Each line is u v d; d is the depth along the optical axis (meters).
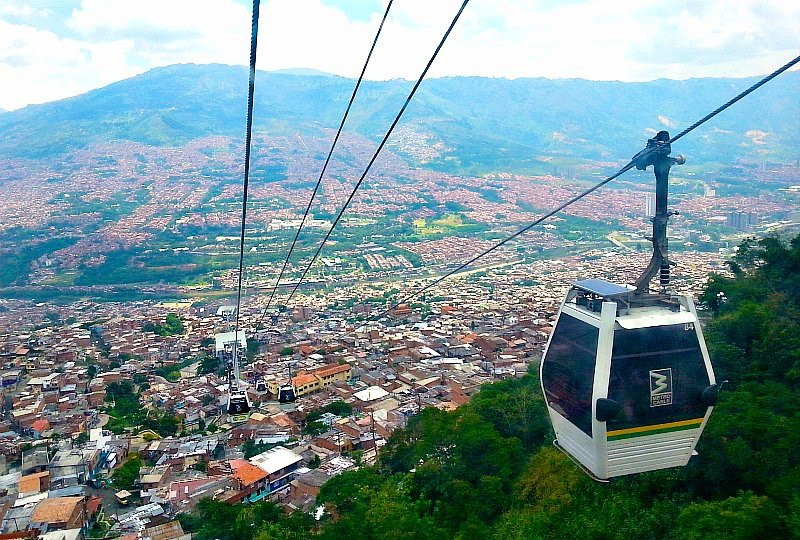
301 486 54.12
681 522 21.45
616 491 24.91
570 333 14.16
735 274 53.34
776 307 39.94
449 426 35.56
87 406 85.31
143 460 66.88
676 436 13.20
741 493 21.23
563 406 14.15
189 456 65.00
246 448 65.88
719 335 35.72
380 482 37.97
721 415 25.23
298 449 63.47
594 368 12.97
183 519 49.50
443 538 27.61
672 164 12.74
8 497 56.34
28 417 79.50
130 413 81.56
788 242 53.09
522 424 38.16
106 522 52.72
